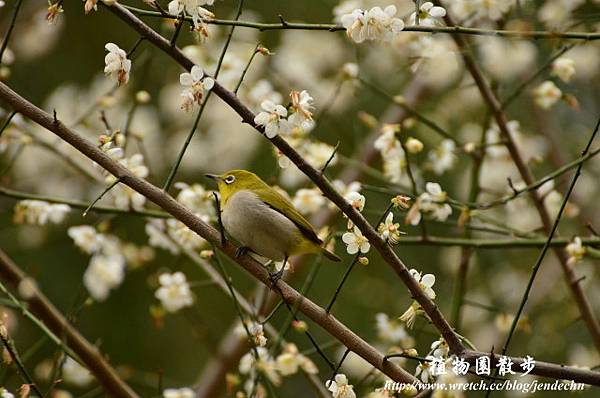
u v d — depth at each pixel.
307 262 14.06
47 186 13.85
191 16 7.54
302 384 14.59
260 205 9.04
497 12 10.41
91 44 15.78
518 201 11.28
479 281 14.60
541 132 14.94
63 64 15.59
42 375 10.70
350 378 12.83
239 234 9.13
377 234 7.30
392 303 14.23
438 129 11.05
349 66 11.07
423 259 15.05
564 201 7.72
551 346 12.75
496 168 13.64
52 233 13.86
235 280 14.95
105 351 14.64
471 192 11.39
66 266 14.79
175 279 10.40
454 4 10.50
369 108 14.62
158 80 14.67
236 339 12.17
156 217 10.21
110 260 11.48
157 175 13.84
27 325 14.12
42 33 14.60
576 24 10.24
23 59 14.92
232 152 13.91
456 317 10.83
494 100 11.07
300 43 13.88
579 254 9.45
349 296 14.60
